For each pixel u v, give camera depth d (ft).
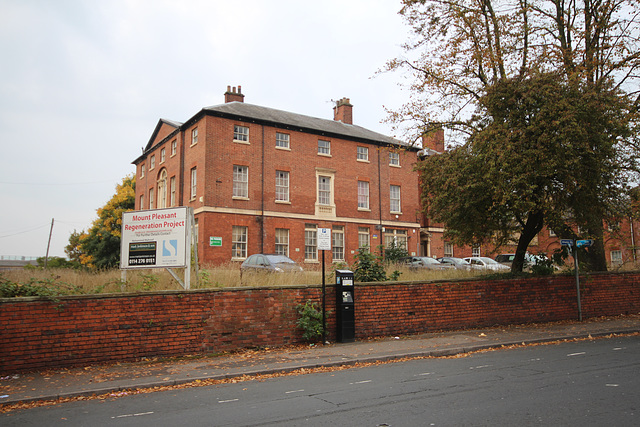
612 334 43.47
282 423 18.10
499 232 55.01
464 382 24.53
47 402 23.04
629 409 18.72
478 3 54.65
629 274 57.41
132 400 23.03
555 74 45.21
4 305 28.25
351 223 114.11
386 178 121.80
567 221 50.98
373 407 20.01
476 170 46.91
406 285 43.42
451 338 40.47
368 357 32.45
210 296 34.78
